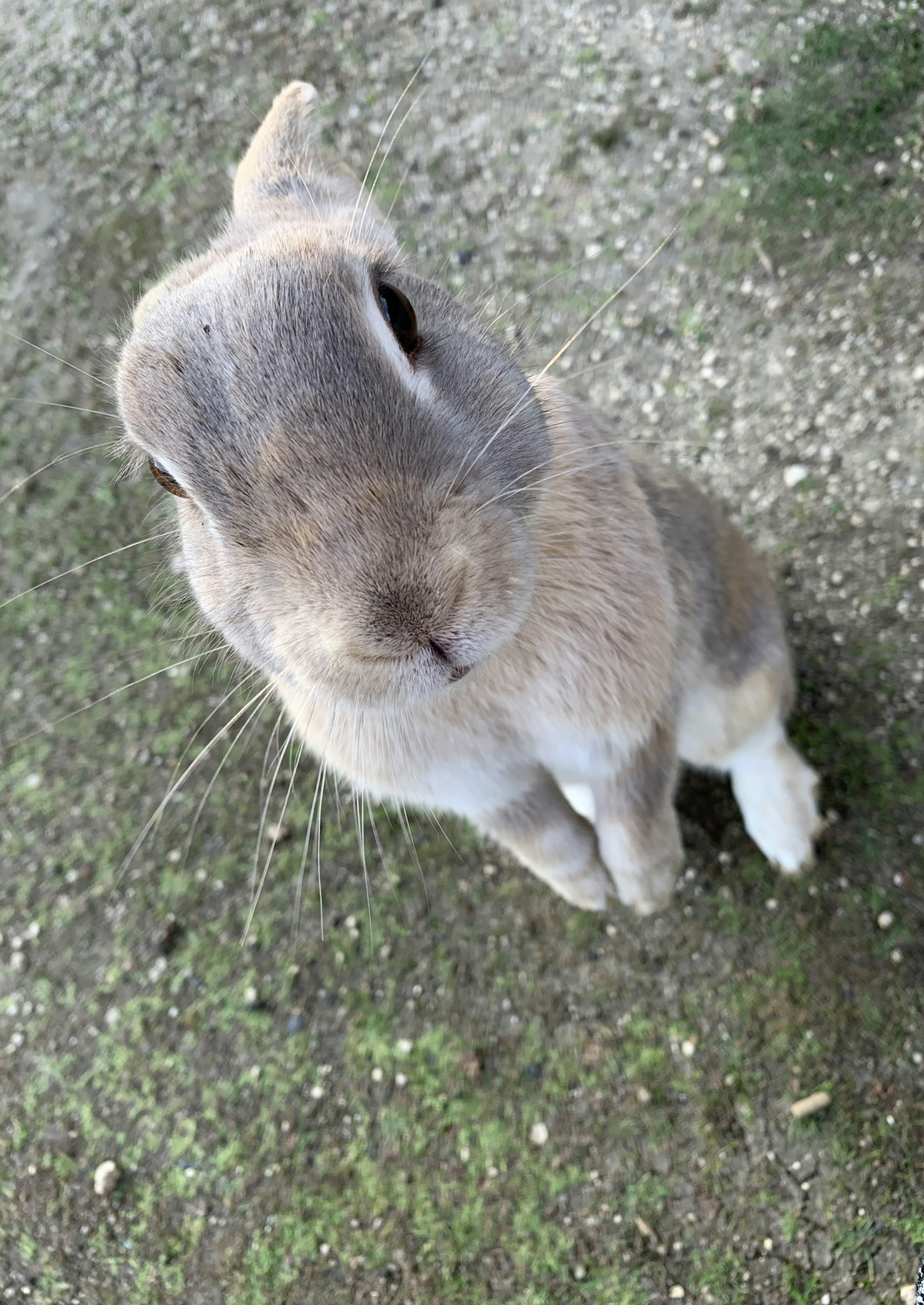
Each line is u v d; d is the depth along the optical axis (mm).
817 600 435
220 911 452
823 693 421
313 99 311
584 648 278
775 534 450
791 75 523
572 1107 391
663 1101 385
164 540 313
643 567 281
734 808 413
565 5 589
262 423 196
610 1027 399
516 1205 382
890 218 485
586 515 271
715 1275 360
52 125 681
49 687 522
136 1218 406
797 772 388
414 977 422
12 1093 436
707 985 396
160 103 666
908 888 389
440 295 254
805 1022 383
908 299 469
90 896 468
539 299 527
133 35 692
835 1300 349
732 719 360
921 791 399
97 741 503
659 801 324
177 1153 414
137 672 513
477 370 237
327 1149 404
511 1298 371
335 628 195
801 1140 369
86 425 583
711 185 519
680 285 507
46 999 451
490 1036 407
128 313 356
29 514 567
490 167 564
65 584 544
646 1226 370
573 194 544
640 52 559
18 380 605
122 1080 430
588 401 500
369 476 196
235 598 225
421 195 570
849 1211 358
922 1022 373
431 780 299
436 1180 392
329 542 194
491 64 592
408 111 596
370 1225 389
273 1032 425
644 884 338
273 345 198
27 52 716
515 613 212
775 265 494
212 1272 393
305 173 294
